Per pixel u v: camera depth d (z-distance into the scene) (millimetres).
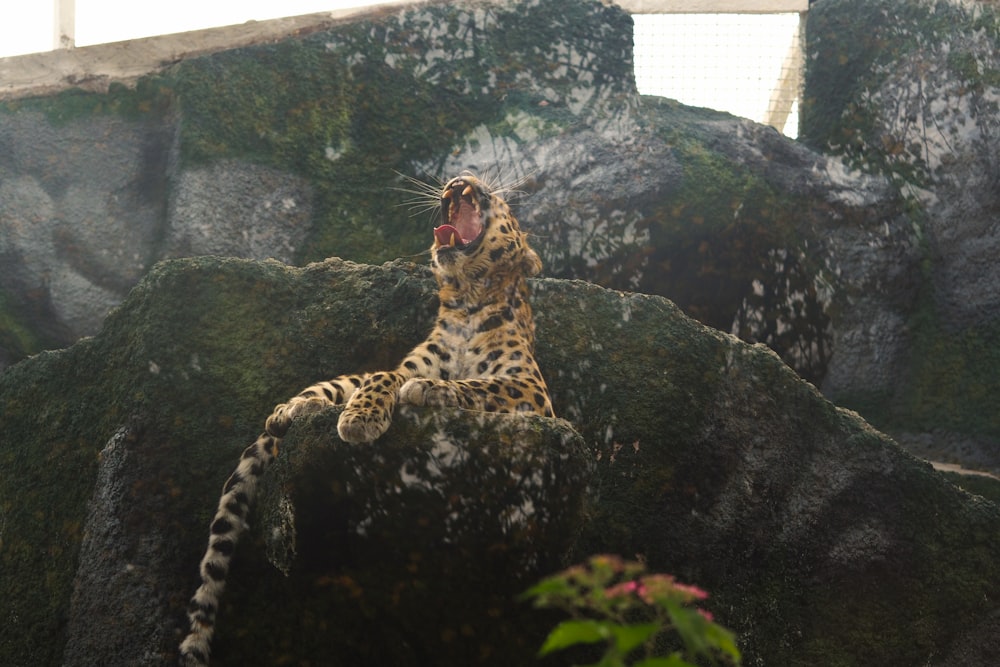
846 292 19750
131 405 13109
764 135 20328
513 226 13719
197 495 12789
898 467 14797
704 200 19000
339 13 19984
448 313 13586
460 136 19625
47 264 17703
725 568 13906
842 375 19688
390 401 11172
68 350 14047
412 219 18922
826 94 21484
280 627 12047
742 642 13617
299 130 18938
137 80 18984
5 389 14109
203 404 13297
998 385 19344
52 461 13461
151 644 11992
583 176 18938
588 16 20734
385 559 11633
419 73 19891
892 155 20750
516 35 20453
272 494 11438
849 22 21656
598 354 14648
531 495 11016
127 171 18453
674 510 13977
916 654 14023
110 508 12633
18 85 18672
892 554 14375
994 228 20062
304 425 11141
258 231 18172
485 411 11750
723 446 14383
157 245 17891
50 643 12477
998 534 14820
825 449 14766
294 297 14367
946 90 20906
